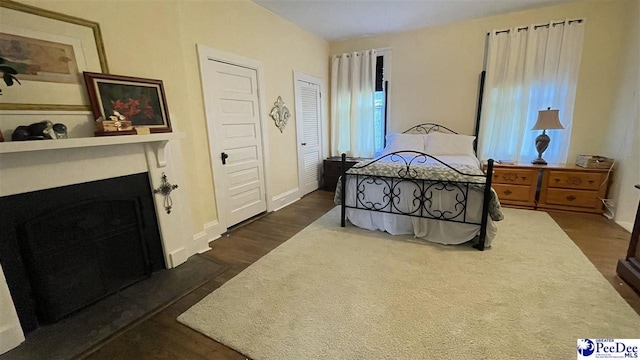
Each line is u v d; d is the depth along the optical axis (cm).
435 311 171
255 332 158
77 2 170
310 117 462
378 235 291
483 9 357
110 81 184
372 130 481
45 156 158
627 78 307
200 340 155
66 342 154
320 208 390
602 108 346
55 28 162
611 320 159
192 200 257
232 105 305
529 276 206
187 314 175
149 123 208
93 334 160
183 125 243
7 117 147
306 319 168
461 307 174
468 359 136
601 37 335
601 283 195
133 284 210
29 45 153
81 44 174
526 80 367
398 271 218
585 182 330
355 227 313
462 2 336
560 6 347
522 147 388
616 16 325
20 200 153
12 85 148
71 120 170
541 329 154
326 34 452
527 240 267
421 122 455
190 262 243
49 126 153
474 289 192
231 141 307
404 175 275
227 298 190
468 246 259
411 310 173
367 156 495
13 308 150
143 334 160
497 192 373
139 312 178
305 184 462
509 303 176
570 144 367
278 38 368
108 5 185
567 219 320
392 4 338
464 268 220
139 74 206
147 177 216
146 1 208
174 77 232
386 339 150
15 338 151
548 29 351
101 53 183
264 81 347
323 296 189
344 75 487
